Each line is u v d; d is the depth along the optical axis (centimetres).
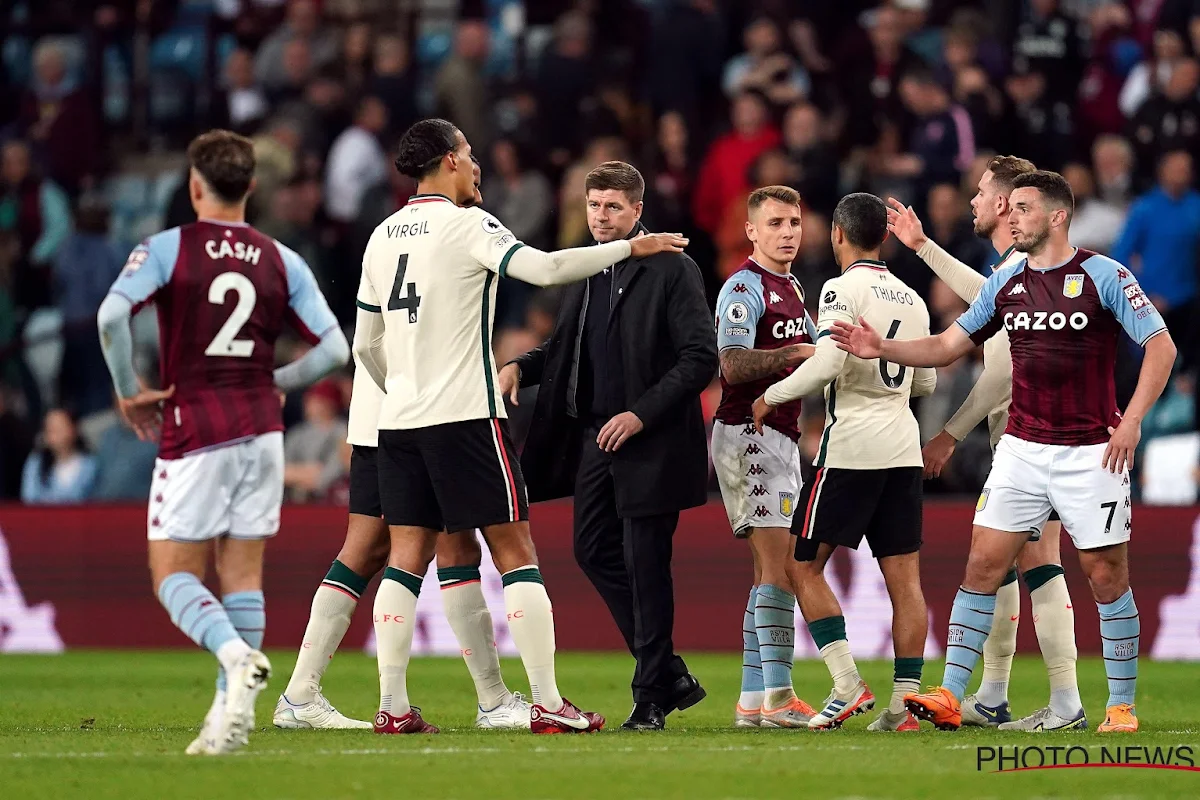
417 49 6612
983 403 2709
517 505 2456
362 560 2656
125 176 6400
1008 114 5659
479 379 2431
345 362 2364
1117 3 6450
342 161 5906
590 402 2670
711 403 4712
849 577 4275
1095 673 3850
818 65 6028
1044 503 2494
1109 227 5503
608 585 2689
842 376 2611
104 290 5688
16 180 6153
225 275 2225
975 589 2519
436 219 2434
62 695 3331
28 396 5800
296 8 6397
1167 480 4747
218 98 6406
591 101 6031
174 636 4600
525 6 6806
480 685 2684
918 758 2150
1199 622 4275
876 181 5562
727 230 5544
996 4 6338
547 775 1984
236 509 2231
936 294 4900
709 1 6247
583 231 5472
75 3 6944
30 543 4641
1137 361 4741
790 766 2069
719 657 4294
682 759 2122
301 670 2625
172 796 1853
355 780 1948
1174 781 2008
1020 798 1869
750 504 2697
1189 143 5659
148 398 2206
